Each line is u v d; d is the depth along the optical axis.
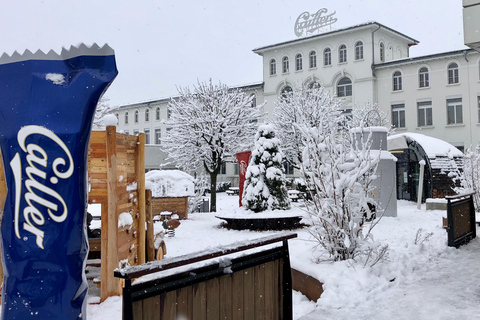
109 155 5.38
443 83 35.50
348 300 5.18
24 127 2.45
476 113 34.00
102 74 2.57
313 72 41.66
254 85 45.22
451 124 34.97
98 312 4.89
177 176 16.77
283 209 13.53
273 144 13.80
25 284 2.41
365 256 6.40
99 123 27.00
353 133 7.17
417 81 36.69
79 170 2.53
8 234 2.45
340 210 6.20
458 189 16.59
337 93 40.62
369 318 4.68
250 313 3.60
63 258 2.45
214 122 22.11
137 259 6.45
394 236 9.80
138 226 6.50
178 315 2.87
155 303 2.71
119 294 5.54
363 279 5.66
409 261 6.86
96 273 6.34
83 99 2.53
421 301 5.15
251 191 13.56
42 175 2.45
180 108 23.64
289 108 32.06
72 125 2.50
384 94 38.31
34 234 2.43
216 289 3.23
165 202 16.36
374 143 14.64
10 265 2.44
